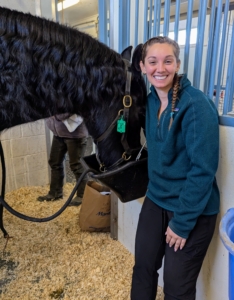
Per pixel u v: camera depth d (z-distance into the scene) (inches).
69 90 32.9
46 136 103.6
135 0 47.4
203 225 34.9
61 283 55.6
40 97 32.4
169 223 34.9
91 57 32.8
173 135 33.0
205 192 31.6
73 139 82.1
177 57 32.7
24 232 73.6
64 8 170.9
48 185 107.3
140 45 34.8
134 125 36.6
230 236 30.2
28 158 100.4
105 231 73.5
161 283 54.7
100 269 59.4
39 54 31.0
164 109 34.8
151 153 36.9
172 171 35.1
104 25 53.2
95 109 35.1
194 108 30.7
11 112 32.6
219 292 42.9
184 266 35.1
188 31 40.1
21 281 56.4
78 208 87.4
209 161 30.8
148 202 41.6
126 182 40.8
